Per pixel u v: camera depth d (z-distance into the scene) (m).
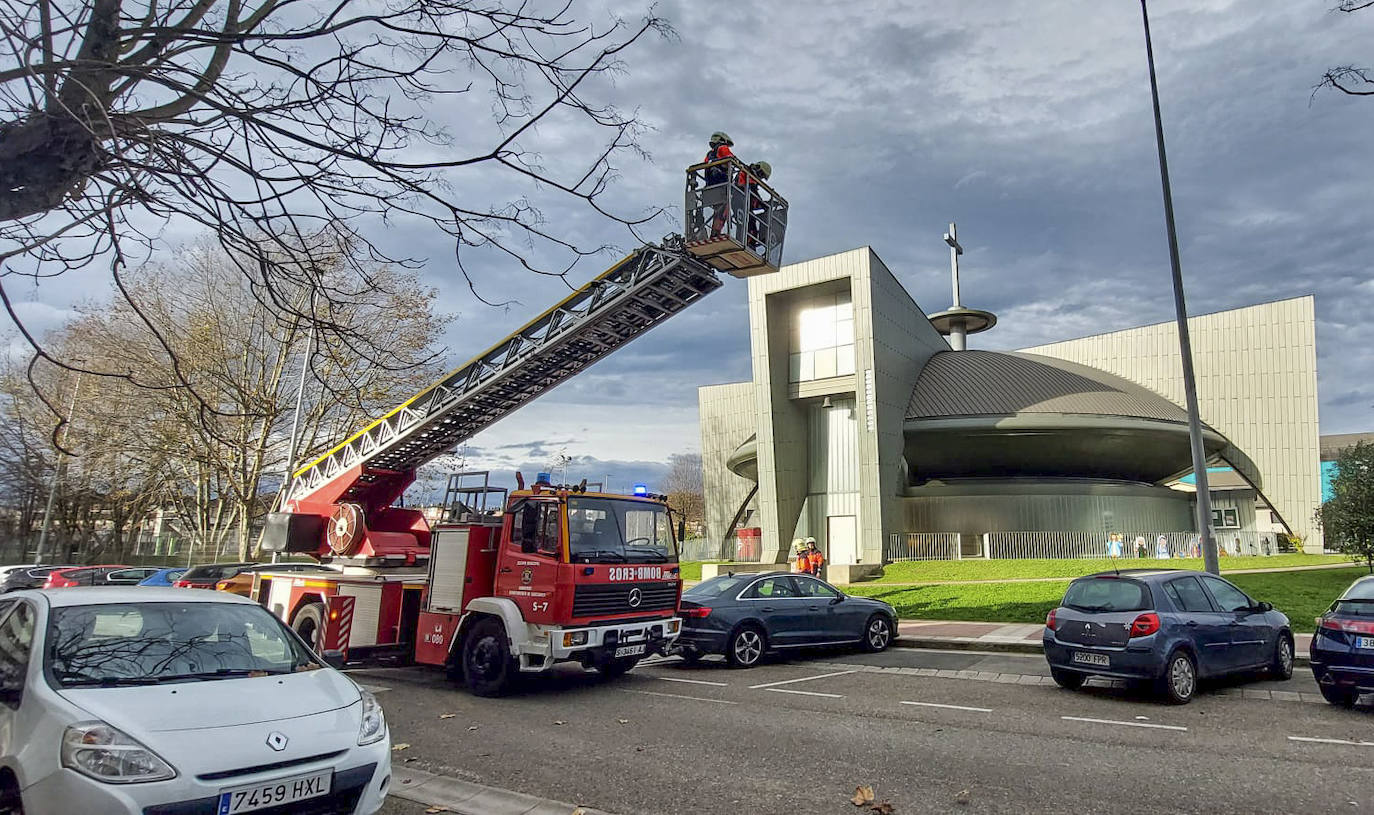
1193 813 5.27
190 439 28.42
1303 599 17.25
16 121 3.72
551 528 9.80
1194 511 43.78
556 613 9.49
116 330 27.03
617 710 8.98
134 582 22.95
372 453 14.10
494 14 3.95
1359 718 8.26
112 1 3.64
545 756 6.91
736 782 6.05
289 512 14.45
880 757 6.76
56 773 3.89
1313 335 38.62
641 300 11.84
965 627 16.42
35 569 24.89
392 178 4.03
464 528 10.74
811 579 13.90
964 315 48.75
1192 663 9.31
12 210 3.86
